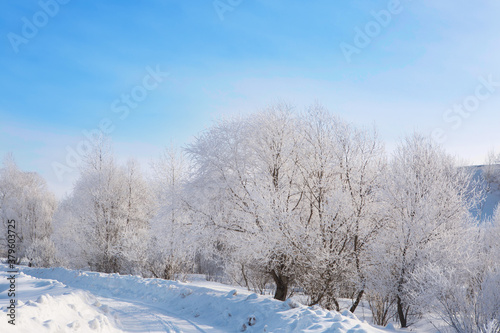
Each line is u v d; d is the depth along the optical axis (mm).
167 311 11305
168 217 16406
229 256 16703
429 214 14164
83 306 9125
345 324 7344
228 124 15945
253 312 9430
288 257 14188
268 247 13406
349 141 15547
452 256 13812
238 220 14320
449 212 14977
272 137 15359
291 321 8062
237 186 14648
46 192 49969
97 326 7332
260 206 13586
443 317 10914
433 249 13773
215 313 10305
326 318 7980
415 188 14641
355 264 14977
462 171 16391
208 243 15562
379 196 15031
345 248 15039
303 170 15719
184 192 15922
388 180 15086
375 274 14664
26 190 46000
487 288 10172
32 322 5914
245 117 16234
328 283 14156
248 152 15570
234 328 8984
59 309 7488
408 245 14227
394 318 16344
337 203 13969
